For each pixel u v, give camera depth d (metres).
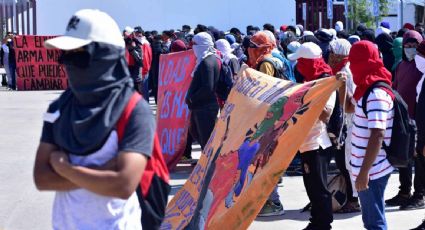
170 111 10.45
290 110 5.46
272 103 5.83
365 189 5.26
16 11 32.81
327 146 6.32
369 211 5.40
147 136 3.26
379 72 5.30
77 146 3.25
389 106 5.24
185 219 6.27
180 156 10.20
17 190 9.04
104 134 3.21
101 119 3.22
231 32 17.64
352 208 7.80
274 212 7.76
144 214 3.55
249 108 6.26
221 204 5.59
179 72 10.45
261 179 5.12
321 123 6.28
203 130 8.97
